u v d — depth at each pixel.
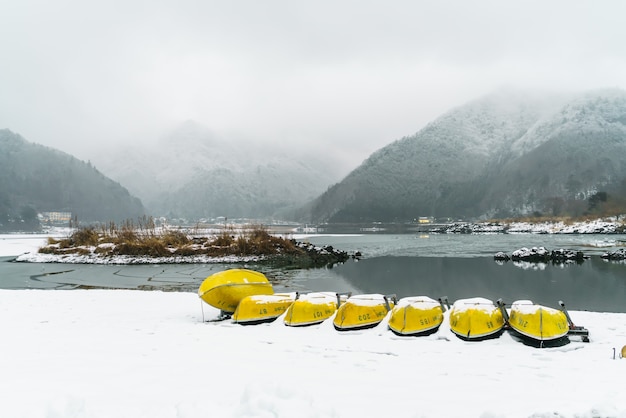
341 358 8.13
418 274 26.28
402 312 10.28
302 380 6.70
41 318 12.31
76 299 15.96
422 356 8.30
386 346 9.07
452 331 9.92
